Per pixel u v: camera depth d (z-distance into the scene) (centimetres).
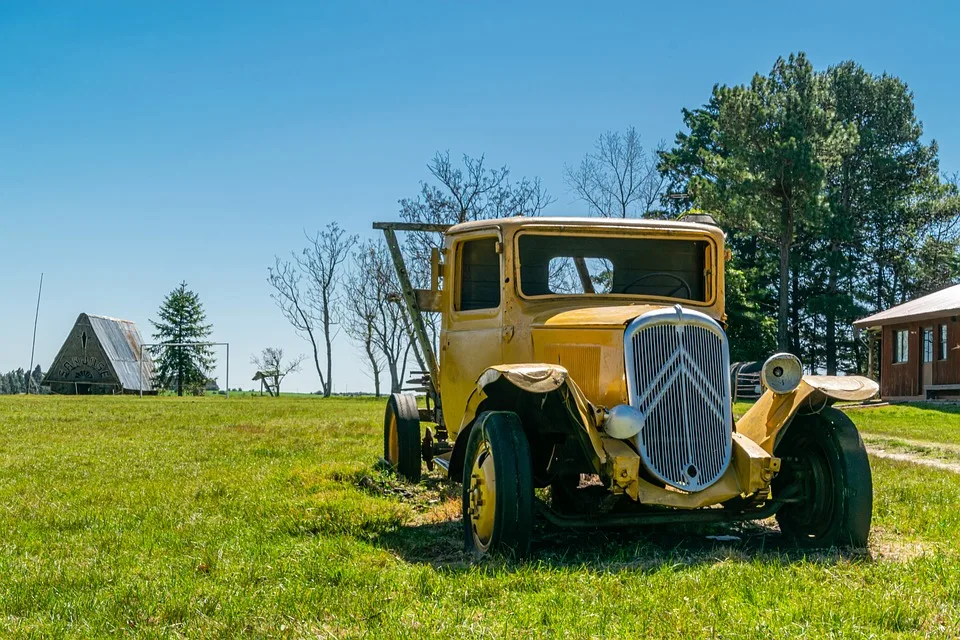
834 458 621
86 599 479
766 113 4141
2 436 1603
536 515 768
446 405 798
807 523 647
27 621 445
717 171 4244
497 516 573
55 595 491
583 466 634
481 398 626
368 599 470
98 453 1282
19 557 602
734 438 610
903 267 5344
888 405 2814
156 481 973
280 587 495
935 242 5341
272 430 1773
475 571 527
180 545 634
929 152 5500
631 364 582
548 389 559
